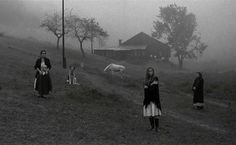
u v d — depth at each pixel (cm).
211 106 2083
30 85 1989
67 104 1537
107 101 1773
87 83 2625
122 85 2870
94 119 1318
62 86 2169
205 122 1562
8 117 1158
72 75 2395
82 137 1034
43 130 1064
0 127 1035
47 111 1335
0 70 2439
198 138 1196
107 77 3384
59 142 955
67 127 1139
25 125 1096
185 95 2681
